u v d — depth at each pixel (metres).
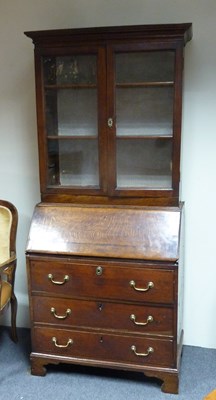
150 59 2.10
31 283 2.23
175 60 2.03
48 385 2.26
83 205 2.27
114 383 2.27
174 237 2.07
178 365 2.19
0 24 2.53
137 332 2.14
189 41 2.27
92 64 2.16
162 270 2.03
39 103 2.23
